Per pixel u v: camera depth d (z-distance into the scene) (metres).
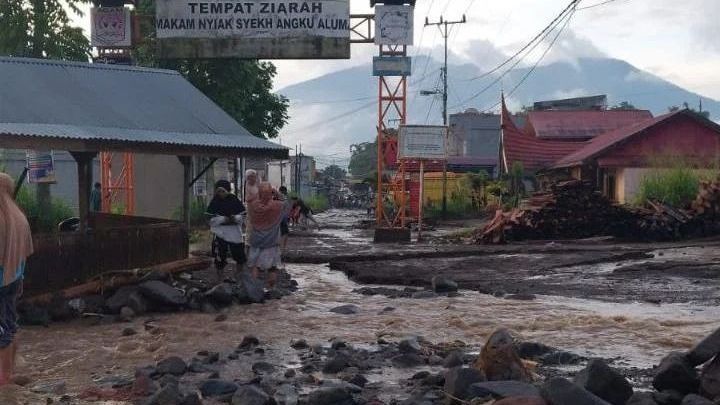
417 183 39.81
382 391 6.68
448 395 5.99
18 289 6.80
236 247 13.53
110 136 11.76
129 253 12.59
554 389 5.07
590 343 8.91
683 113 36.16
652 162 30.58
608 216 25.45
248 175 13.32
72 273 11.41
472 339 9.27
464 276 15.98
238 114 36.00
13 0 21.97
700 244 22.44
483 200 46.62
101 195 25.05
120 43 25.77
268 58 25.66
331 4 25.48
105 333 9.72
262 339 9.25
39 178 18.81
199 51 25.64
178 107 14.54
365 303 12.39
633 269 16.45
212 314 11.19
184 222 14.49
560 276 15.85
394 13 26.55
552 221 25.56
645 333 9.44
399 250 22.86
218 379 6.82
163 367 7.41
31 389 6.84
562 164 41.56
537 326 9.99
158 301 11.20
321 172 124.56
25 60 13.24
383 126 29.34
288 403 6.18
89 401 6.39
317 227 37.69
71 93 12.91
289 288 14.02
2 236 6.60
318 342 9.05
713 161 29.27
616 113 54.78
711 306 11.62
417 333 9.66
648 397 5.51
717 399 5.53
